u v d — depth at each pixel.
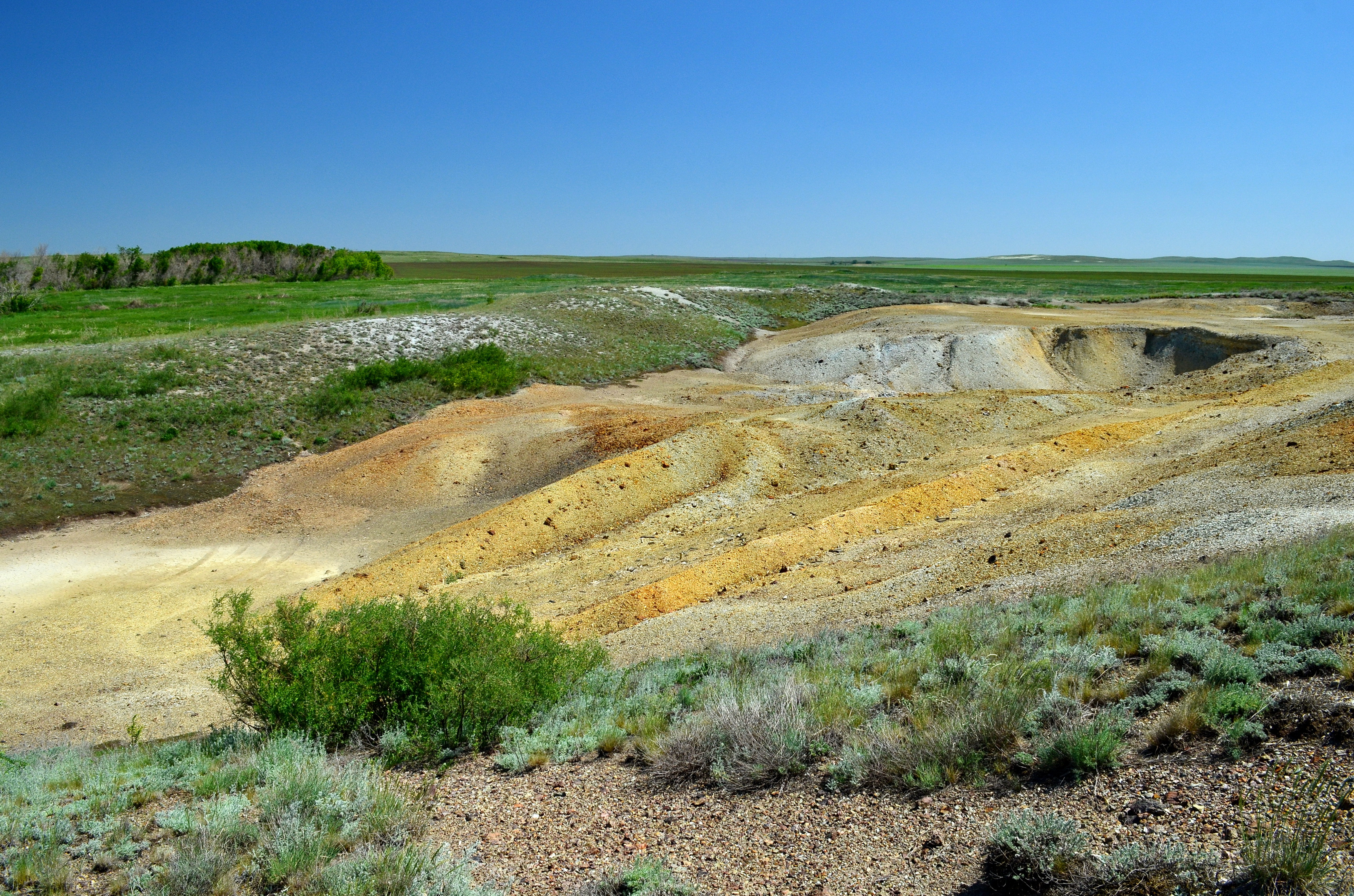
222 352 38.47
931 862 4.97
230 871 5.55
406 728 8.62
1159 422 27.62
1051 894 4.37
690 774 6.75
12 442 28.45
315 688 8.91
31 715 14.09
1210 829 4.66
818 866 5.14
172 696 14.34
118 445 29.36
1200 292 75.31
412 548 21.44
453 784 7.27
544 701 9.31
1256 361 39.41
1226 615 8.08
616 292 61.34
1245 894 4.07
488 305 55.38
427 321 47.22
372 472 27.97
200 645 17.20
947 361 45.28
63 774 8.60
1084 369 46.25
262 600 19.59
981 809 5.41
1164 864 4.32
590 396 40.19
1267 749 5.30
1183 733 5.69
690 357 49.34
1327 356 37.50
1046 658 7.59
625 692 9.66
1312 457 17.48
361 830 6.08
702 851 5.53
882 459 26.89
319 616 15.79
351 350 41.06
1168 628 8.05
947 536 17.92
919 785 5.82
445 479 27.47
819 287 73.69
